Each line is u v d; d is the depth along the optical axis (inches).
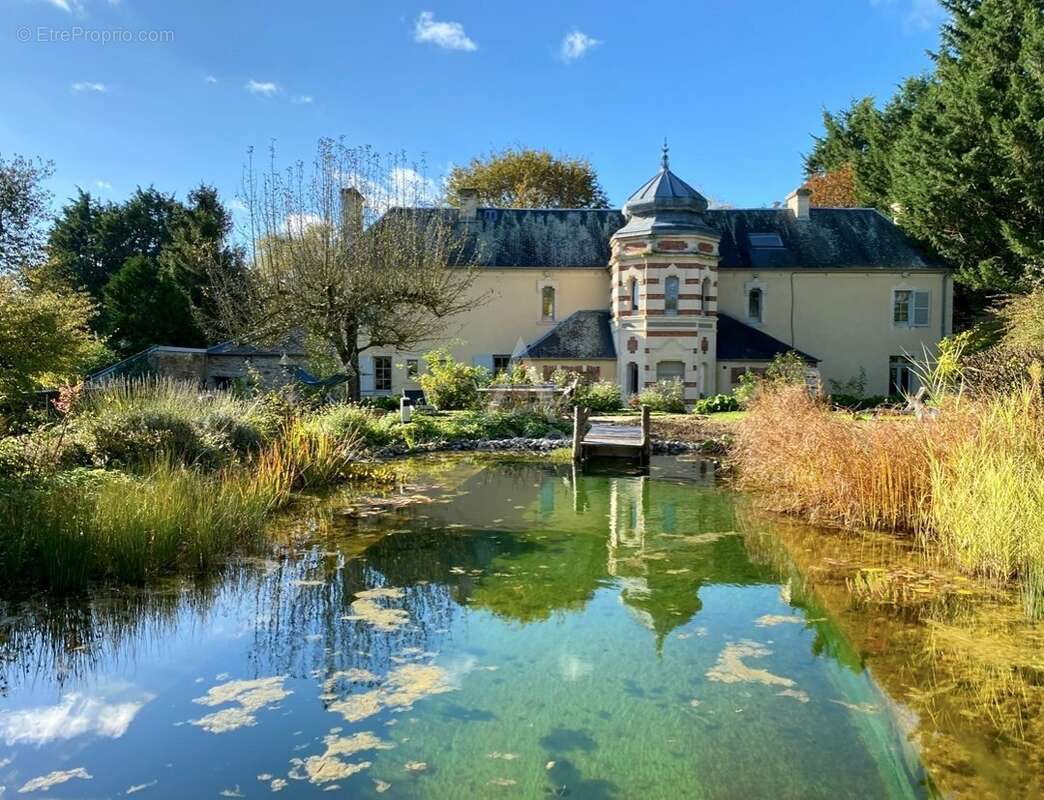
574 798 158.6
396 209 994.7
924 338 1262.3
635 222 1184.8
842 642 238.2
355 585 305.6
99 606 278.1
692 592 298.4
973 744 175.9
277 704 202.1
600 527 410.9
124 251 1755.7
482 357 1270.9
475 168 1932.8
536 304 1273.4
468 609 277.7
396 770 169.8
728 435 737.0
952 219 1174.3
